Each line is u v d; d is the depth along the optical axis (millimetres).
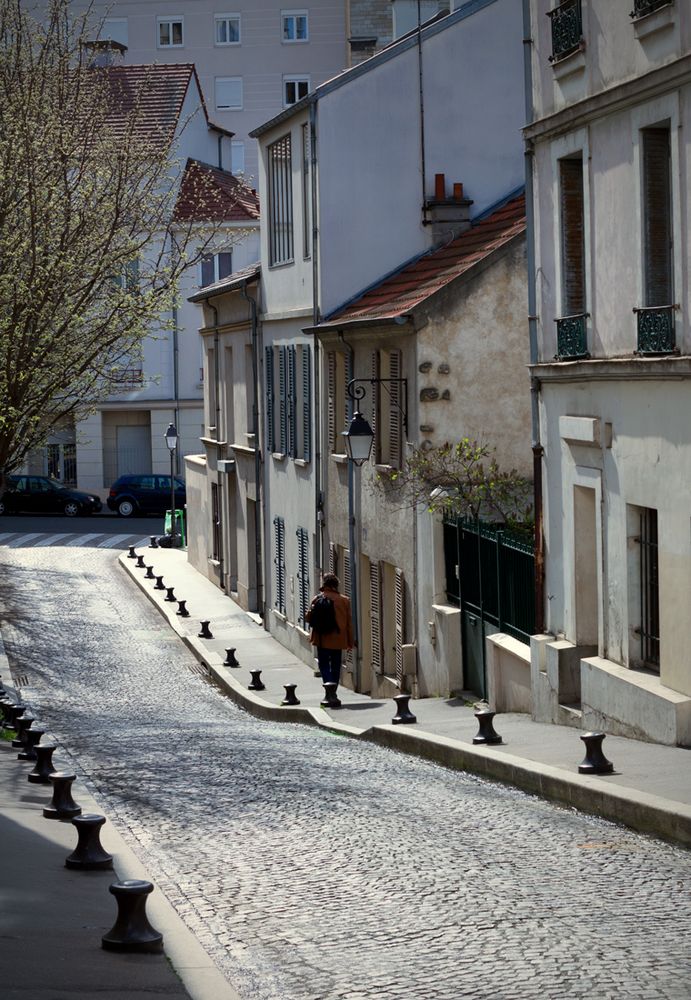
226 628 40375
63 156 30594
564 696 20219
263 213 39031
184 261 33312
